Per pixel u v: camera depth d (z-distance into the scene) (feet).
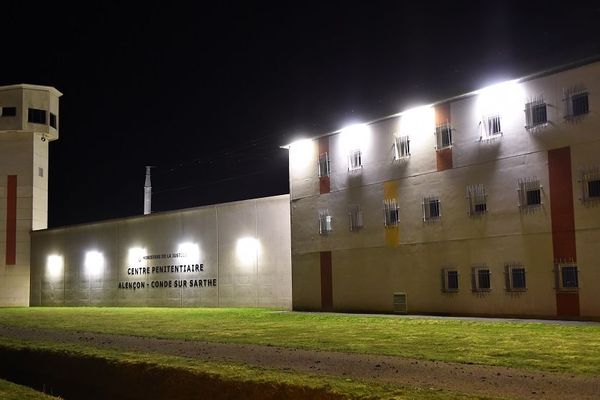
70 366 48.08
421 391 29.43
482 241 79.30
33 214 171.73
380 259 91.86
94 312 119.65
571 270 71.00
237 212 122.83
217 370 37.22
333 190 99.91
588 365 38.45
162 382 39.22
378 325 70.08
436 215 85.40
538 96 75.00
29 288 169.89
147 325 79.51
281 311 103.71
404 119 90.22
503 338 53.57
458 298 81.51
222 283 124.57
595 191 69.62
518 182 76.13
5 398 35.70
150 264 140.36
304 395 31.09
